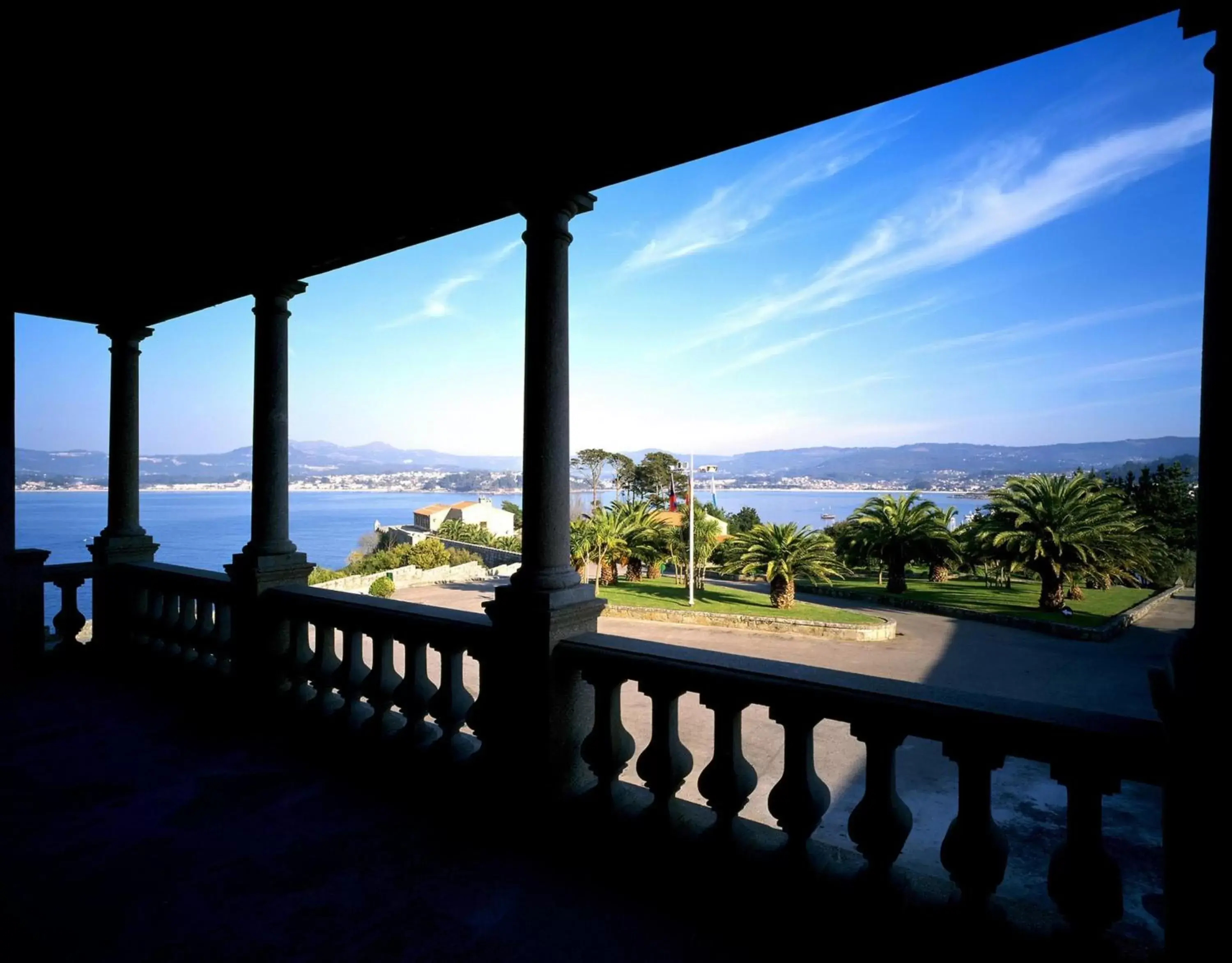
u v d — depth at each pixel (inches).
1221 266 71.1
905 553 1210.6
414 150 136.7
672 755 116.7
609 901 109.8
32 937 99.7
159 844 126.0
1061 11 85.7
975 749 89.9
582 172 127.3
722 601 1154.0
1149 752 78.3
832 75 102.3
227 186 151.7
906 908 95.5
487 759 136.6
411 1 95.0
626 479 2410.2
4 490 225.9
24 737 177.3
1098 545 957.8
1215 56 72.8
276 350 189.5
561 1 95.6
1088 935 84.4
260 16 97.0
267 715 183.5
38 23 97.7
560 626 128.7
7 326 225.5
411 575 1428.4
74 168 143.9
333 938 100.2
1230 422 70.2
